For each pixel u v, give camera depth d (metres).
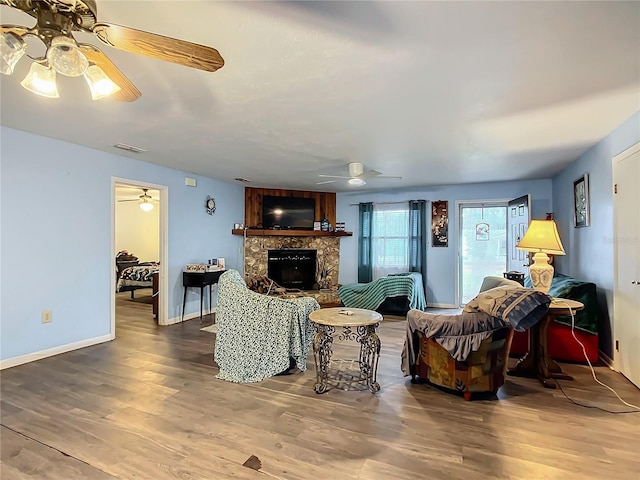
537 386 2.94
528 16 1.59
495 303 2.55
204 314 5.77
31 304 3.51
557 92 2.42
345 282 7.30
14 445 2.05
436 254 6.57
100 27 1.35
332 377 3.14
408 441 2.12
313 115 2.88
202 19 1.63
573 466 1.89
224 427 2.27
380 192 7.01
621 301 3.14
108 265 4.25
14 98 2.59
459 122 3.02
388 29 1.69
